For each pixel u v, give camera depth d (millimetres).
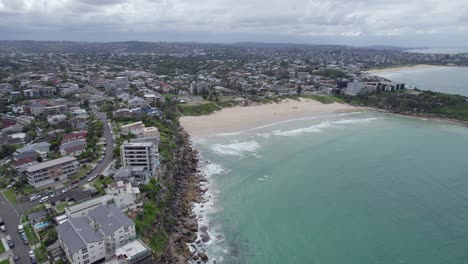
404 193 95688
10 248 61500
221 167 114000
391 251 70000
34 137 122438
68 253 57781
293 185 100938
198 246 72250
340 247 71625
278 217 83438
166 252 68062
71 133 119312
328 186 100375
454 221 81125
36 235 65562
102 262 59906
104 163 101625
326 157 124438
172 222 79250
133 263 58500
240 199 92438
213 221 81875
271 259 68062
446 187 99500
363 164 117875
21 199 79812
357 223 80500
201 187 99250
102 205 69500
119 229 62562
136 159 94688
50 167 88000
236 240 74438
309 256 68875
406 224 79938
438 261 66812
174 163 107688
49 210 73250
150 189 84125
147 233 69312
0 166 99250
